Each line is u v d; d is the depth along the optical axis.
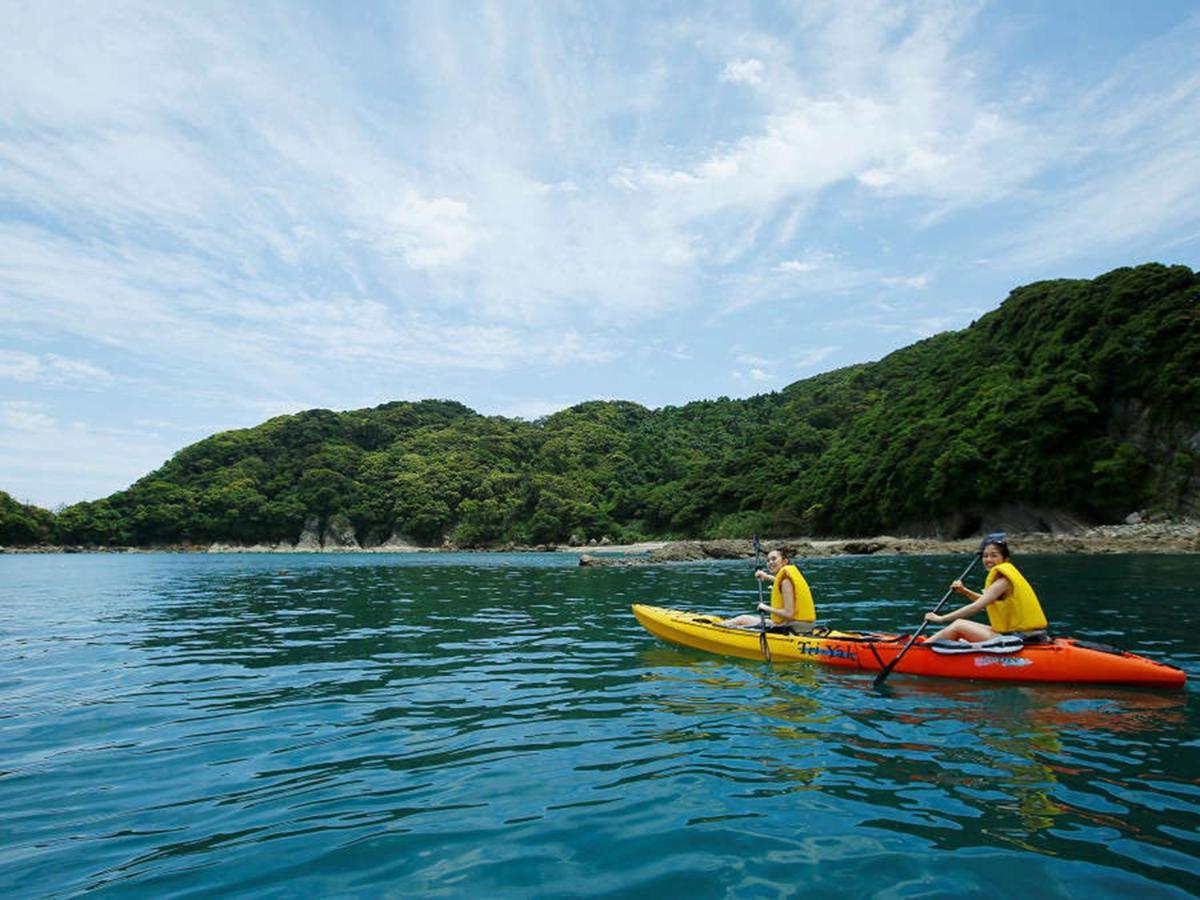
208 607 15.25
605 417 125.62
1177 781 4.12
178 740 5.25
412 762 4.68
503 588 19.75
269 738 5.27
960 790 4.02
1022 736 5.04
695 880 3.01
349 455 110.25
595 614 13.02
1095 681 6.54
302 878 3.09
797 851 3.28
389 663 8.23
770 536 64.25
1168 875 3.00
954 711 5.76
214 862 3.27
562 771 4.44
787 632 8.36
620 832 3.51
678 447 108.94
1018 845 3.31
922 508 51.66
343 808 3.91
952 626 7.49
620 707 6.02
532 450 113.25
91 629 11.66
